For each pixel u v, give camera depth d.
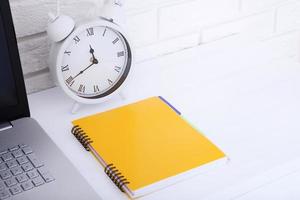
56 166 0.81
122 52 0.98
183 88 1.07
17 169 0.81
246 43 1.27
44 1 1.01
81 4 1.06
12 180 0.79
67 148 0.89
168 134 0.91
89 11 1.01
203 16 1.25
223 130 0.93
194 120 0.96
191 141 0.89
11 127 0.89
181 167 0.83
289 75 1.11
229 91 1.05
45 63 1.07
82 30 0.92
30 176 0.79
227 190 0.81
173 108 0.99
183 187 0.81
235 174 0.83
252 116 0.97
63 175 0.80
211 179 0.82
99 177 0.83
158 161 0.84
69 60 0.94
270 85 1.07
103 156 0.85
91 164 0.85
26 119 0.92
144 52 1.21
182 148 0.87
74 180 0.79
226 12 1.29
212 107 1.00
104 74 0.98
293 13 1.44
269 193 0.86
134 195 0.78
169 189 0.80
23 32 1.02
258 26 1.38
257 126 0.94
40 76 1.07
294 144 0.90
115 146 0.88
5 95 0.89
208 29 1.28
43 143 0.86
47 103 1.02
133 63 1.00
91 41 0.95
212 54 1.21
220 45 1.26
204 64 1.16
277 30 1.44
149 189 0.79
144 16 1.16
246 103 1.01
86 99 0.97
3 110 0.90
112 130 0.92
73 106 0.99
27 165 0.81
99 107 1.01
